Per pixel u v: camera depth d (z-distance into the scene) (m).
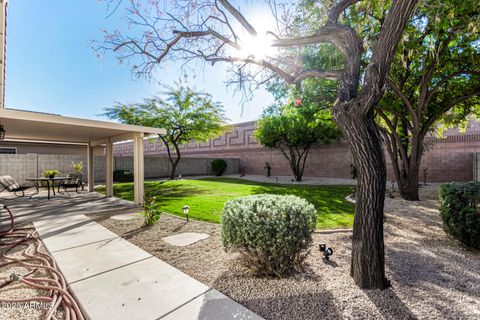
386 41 2.03
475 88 6.36
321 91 6.90
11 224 4.29
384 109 6.89
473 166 10.58
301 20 3.40
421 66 5.93
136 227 4.32
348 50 2.43
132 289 2.22
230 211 2.64
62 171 12.20
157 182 13.23
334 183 12.28
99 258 2.94
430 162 11.93
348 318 1.79
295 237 2.43
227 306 1.95
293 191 9.02
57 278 2.42
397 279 2.39
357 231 2.31
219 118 14.69
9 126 5.65
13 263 2.84
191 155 25.22
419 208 5.81
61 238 3.70
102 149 12.37
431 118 6.67
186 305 1.96
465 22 3.79
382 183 2.26
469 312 1.85
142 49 3.60
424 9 3.42
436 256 2.98
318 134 12.55
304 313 1.85
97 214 5.42
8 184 7.69
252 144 20.27
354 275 2.33
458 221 3.15
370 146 2.24
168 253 3.11
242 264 2.76
